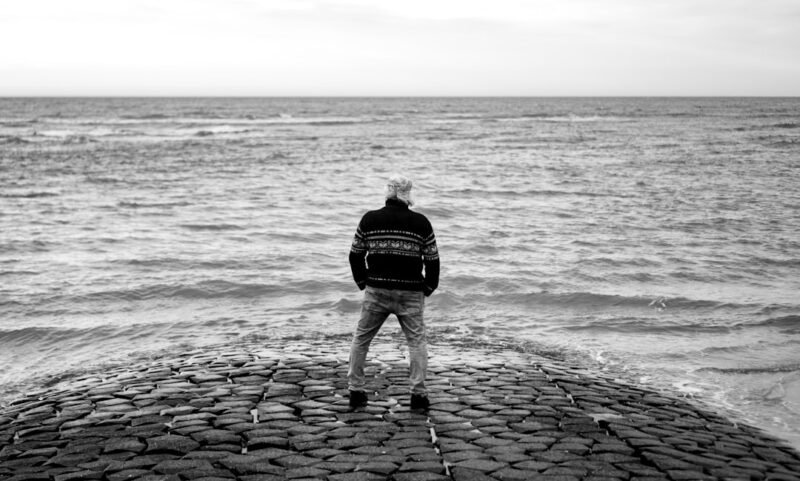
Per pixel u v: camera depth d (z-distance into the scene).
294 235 15.41
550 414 5.50
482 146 45.91
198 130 64.62
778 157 35.47
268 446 4.73
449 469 4.34
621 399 6.04
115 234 15.36
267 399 5.80
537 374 6.75
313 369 6.73
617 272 11.92
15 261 12.51
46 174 28.33
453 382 6.38
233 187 24.56
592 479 4.21
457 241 14.71
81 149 41.38
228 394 5.93
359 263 5.55
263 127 71.38
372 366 6.89
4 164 32.34
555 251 13.70
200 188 24.22
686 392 6.59
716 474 4.36
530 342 8.28
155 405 5.66
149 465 4.40
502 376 6.63
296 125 76.31
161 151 40.59
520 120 91.25
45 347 8.09
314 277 11.39
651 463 4.50
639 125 74.69
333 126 74.62
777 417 5.96
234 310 9.73
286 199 21.52
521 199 21.50
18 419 5.43
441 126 75.00
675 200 20.88
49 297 10.13
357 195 22.59
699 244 14.35
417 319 5.55
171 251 13.54
